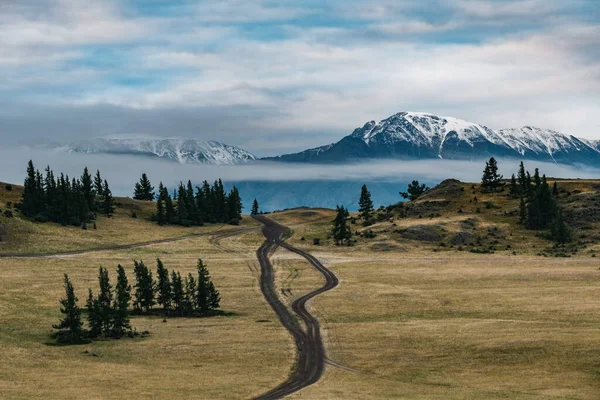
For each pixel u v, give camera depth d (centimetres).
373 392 8944
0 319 13325
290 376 10019
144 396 8669
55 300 15350
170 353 11344
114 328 12662
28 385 9088
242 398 8788
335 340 11981
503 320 12594
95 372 9975
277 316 14225
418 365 10269
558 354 10025
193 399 8606
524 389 8806
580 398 8350
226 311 14800
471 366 10019
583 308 13125
